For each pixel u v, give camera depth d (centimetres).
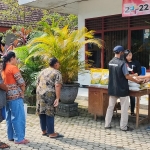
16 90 484
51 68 527
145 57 962
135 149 473
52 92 512
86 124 630
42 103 515
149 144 498
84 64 732
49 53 701
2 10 1444
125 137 536
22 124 498
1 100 454
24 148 479
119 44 1020
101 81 637
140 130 582
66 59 695
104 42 1059
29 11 1491
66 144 498
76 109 709
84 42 712
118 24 1016
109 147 482
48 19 1466
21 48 789
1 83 447
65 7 1099
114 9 1010
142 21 945
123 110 573
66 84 699
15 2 1395
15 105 483
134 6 849
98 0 1057
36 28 1265
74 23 1365
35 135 552
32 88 780
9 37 1185
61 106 702
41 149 474
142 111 736
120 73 560
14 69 479
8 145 488
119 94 564
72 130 584
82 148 477
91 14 1089
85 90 1041
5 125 629
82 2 1115
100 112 643
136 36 971
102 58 1070
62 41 695
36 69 798
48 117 523
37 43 792
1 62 506
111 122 644
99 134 556
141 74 671
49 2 1012
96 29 1087
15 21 1482
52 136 531
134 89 579
